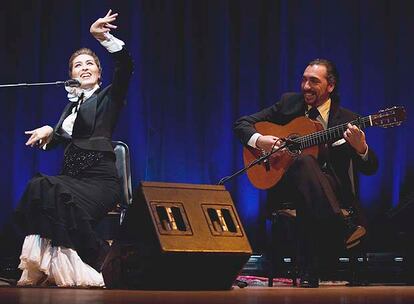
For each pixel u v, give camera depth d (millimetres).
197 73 6098
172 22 6129
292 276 4246
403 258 5078
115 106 4094
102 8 6148
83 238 3729
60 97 6109
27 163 6035
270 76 6059
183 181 6023
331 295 2619
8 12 6148
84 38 6121
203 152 6035
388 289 3412
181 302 2053
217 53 6074
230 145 6000
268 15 6102
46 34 6164
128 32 6137
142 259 2957
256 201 5863
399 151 5750
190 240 2912
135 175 6000
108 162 4039
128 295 2498
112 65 6090
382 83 5902
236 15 6141
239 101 6043
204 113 6059
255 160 4066
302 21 6051
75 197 3832
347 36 6000
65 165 4059
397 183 5719
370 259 5082
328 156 4148
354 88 5965
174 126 6062
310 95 4328
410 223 5219
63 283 3629
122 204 4309
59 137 4160
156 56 6121
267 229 5828
